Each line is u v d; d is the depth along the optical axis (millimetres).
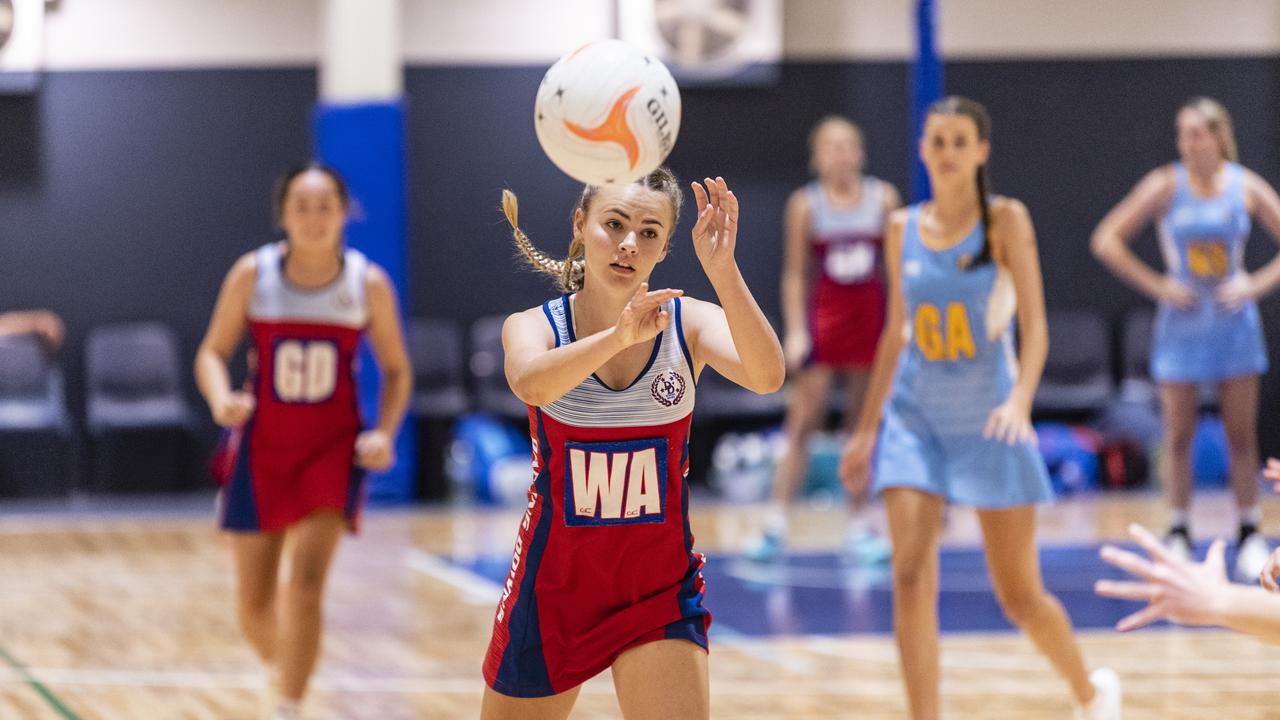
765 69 36625
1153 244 37625
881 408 13180
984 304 12469
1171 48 37625
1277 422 37531
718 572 24156
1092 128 37625
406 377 14406
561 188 36719
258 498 13523
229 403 13242
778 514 25562
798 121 36938
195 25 35562
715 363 8391
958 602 21141
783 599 21562
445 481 34875
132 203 35531
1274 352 37562
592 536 8344
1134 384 36469
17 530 29547
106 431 35156
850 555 25828
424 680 16344
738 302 7938
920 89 26031
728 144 36750
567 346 7770
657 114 7773
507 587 8688
